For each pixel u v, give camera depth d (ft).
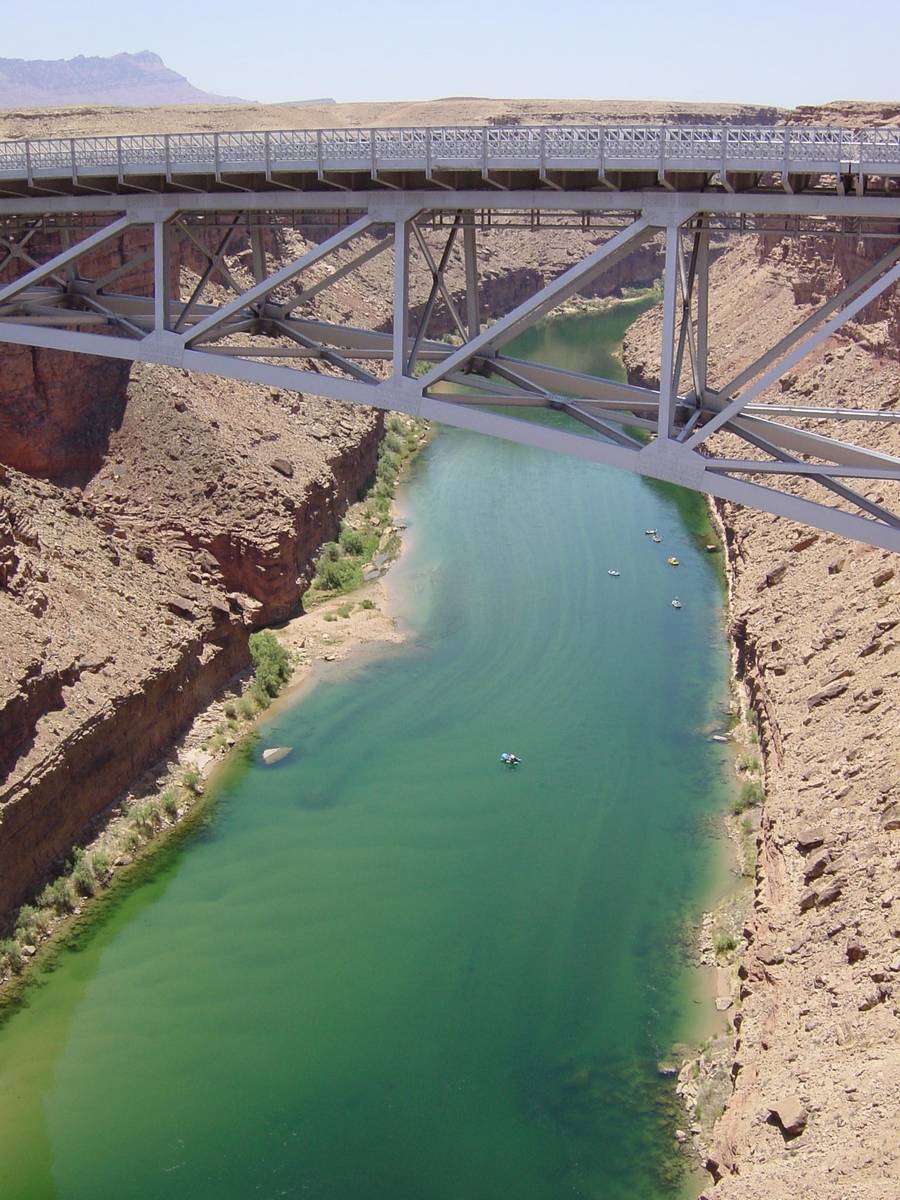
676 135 80.59
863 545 126.11
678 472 81.51
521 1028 90.02
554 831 110.83
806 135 78.59
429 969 95.66
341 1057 87.97
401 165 87.92
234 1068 87.30
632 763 120.37
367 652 140.26
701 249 85.20
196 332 97.14
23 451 144.15
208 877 105.50
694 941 97.71
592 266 84.33
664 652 141.90
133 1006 92.32
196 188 98.99
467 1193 78.07
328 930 99.60
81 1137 82.17
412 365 92.53
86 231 156.35
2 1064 87.76
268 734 124.88
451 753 122.21
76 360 147.13
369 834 110.52
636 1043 88.58
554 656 140.67
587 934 98.73
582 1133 81.82
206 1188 78.69
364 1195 77.97
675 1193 77.56
